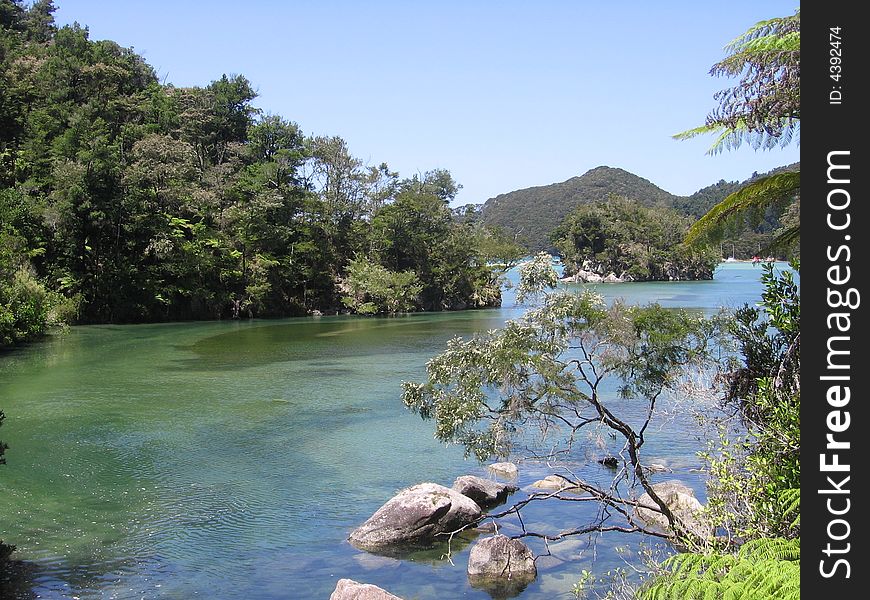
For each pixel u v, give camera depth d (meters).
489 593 10.70
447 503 13.09
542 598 10.45
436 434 12.13
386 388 28.36
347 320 64.75
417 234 80.31
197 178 73.50
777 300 9.59
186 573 11.59
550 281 11.66
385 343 44.62
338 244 80.00
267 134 81.12
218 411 24.09
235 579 11.38
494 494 14.82
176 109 85.38
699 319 11.47
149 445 19.75
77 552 12.44
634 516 13.29
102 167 56.72
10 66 78.44
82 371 32.66
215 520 14.06
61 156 60.53
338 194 82.06
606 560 11.56
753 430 9.22
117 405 24.97
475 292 83.44
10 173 61.91
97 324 57.31
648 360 11.26
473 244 85.94
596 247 136.50
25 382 29.59
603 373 11.62
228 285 67.62
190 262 62.22
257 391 27.72
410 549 12.44
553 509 14.16
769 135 9.95
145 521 13.97
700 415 12.16
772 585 5.63
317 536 13.17
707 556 6.68
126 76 80.94
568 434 19.30
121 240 60.31
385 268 78.19
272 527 13.65
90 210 56.41
